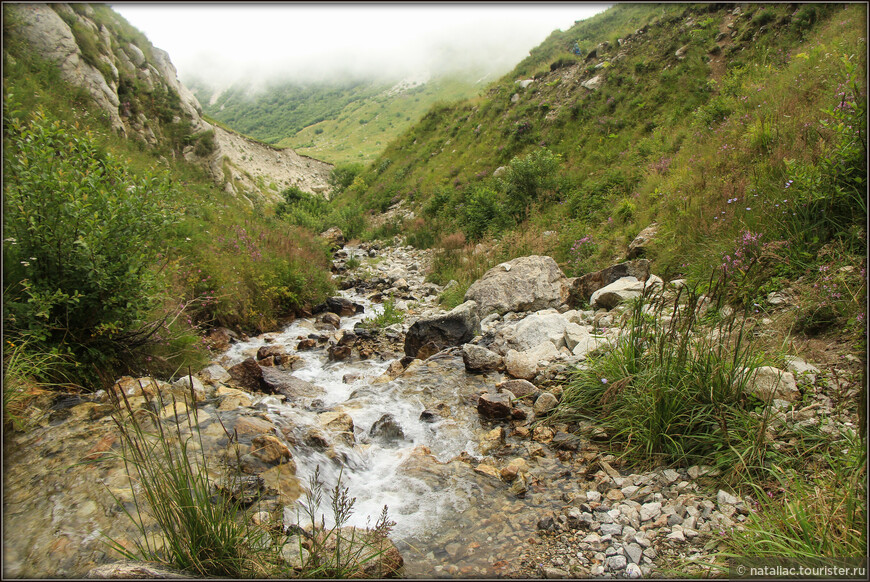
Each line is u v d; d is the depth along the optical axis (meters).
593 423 3.89
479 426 4.26
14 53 12.33
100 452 3.30
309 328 8.41
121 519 2.70
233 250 9.33
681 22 16.62
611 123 15.66
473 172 19.86
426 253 14.80
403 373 5.55
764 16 13.52
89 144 4.91
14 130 4.26
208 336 7.04
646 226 8.41
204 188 16.36
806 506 2.44
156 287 5.01
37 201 4.19
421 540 2.84
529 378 4.91
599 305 6.40
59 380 4.20
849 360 3.48
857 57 6.96
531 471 3.46
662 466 3.27
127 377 4.52
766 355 3.70
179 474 2.44
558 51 24.69
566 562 2.53
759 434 2.93
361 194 27.06
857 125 4.62
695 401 3.39
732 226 5.65
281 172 44.34
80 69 14.49
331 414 4.35
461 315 6.47
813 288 4.23
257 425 3.78
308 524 2.86
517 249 9.98
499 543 2.75
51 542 2.50
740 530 2.52
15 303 4.05
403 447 4.05
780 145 6.57
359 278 12.38
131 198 4.72
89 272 4.30
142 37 22.33
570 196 12.97
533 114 19.61
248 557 2.38
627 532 2.70
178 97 21.12
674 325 3.70
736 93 11.39
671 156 11.14
